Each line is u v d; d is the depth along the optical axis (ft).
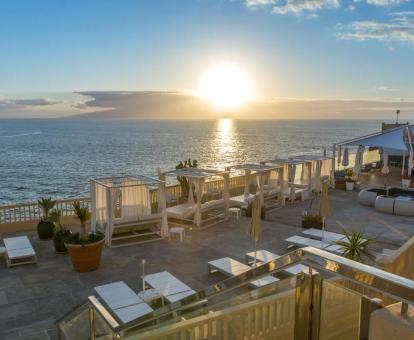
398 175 86.28
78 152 356.38
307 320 7.13
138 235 42.32
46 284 30.91
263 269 7.48
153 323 9.87
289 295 7.39
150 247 39.68
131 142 488.44
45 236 41.63
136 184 44.19
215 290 8.40
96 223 43.37
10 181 197.77
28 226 44.73
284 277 7.35
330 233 41.60
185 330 9.28
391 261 21.56
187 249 39.06
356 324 6.17
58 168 247.09
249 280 7.79
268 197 56.95
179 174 50.19
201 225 47.34
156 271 33.53
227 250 38.75
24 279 31.83
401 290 5.39
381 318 5.74
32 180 200.54
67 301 28.07
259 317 7.95
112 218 40.01
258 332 7.95
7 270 33.65
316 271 6.77
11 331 24.12
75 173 223.51
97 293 26.14
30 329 24.34
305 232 42.27
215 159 289.53
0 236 42.09
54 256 36.83
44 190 171.94
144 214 45.29
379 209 54.49
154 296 25.90
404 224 48.34
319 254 6.63
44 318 25.71
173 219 49.78
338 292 6.44
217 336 8.64
